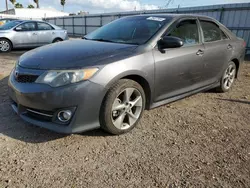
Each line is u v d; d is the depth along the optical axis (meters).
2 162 2.23
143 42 3.08
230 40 4.52
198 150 2.58
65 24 28.02
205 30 3.97
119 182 2.04
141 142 2.70
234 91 4.94
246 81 5.91
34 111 2.56
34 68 2.53
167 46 3.04
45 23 10.75
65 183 2.00
